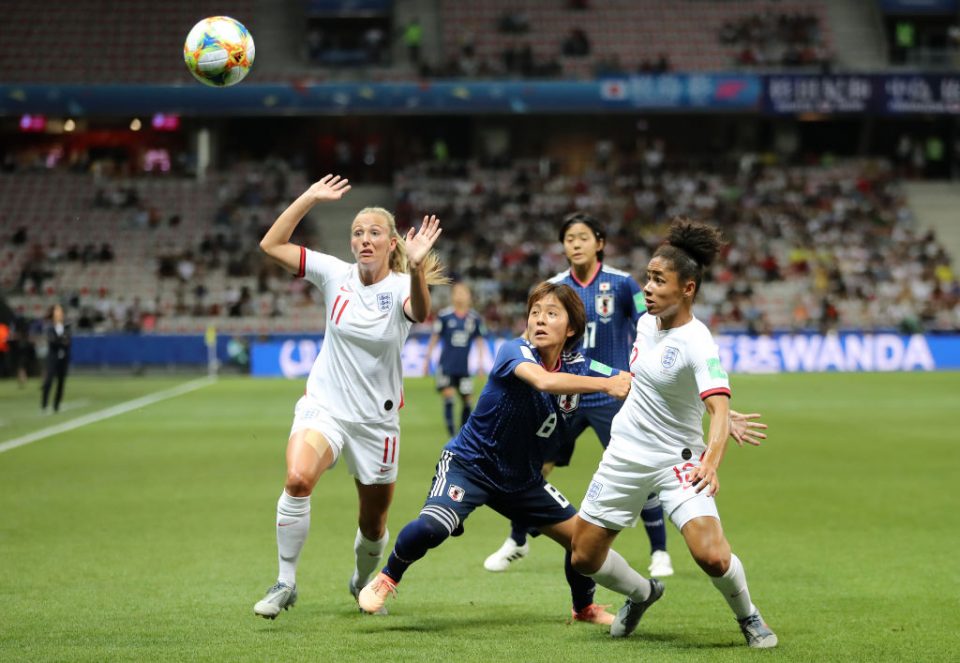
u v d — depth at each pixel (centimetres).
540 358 2045
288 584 2067
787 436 5834
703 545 1884
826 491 4025
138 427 6322
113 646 1942
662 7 16138
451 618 2192
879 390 8881
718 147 15450
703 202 14338
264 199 14350
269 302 12600
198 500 3800
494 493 2042
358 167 15450
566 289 2034
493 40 15762
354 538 3123
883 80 14088
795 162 15175
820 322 12212
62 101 13525
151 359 11319
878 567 2723
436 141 15512
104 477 4369
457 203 14312
